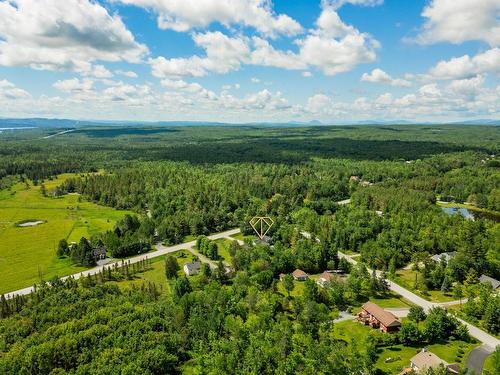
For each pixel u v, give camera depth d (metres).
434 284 144.75
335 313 123.88
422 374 86.12
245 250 169.50
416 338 107.12
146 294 130.25
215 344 99.50
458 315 122.94
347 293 134.62
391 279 152.38
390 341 106.75
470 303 123.81
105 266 171.25
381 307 129.38
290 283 137.25
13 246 195.75
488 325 114.50
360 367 91.19
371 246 173.62
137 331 104.88
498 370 90.69
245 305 118.69
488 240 175.00
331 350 96.94
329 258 165.25
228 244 197.00
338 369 90.56
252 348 95.25
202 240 187.62
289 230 197.50
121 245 185.25
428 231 188.12
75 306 119.56
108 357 94.75
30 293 131.62
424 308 128.88
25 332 108.44
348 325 117.19
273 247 181.12
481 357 100.62
